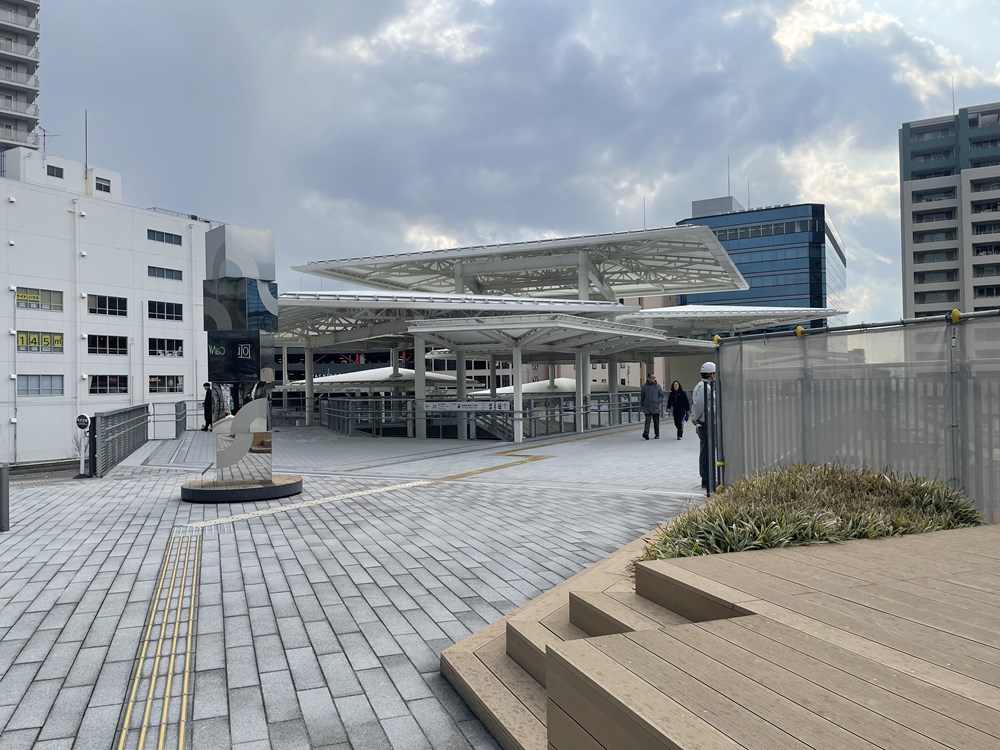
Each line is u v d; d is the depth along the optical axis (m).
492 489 10.41
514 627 3.65
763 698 2.04
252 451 9.82
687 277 34.34
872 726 1.87
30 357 38.81
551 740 2.46
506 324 18.48
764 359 7.68
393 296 17.81
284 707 3.33
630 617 3.26
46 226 39.53
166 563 6.12
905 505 5.10
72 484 11.45
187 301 45.78
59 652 4.07
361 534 7.24
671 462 13.97
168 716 3.25
